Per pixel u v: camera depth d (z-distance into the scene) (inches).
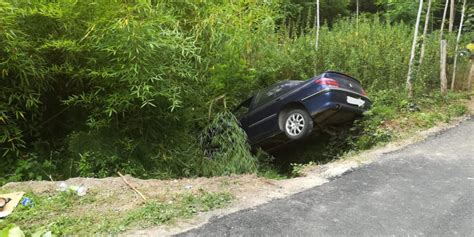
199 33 252.8
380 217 144.4
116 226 135.1
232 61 287.9
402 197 163.2
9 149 223.5
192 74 245.4
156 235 129.8
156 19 209.0
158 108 245.1
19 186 172.4
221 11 259.8
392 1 494.3
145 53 203.0
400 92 328.2
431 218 143.3
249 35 299.6
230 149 263.6
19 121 235.8
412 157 219.9
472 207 152.6
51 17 199.8
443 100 336.2
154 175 239.0
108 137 240.1
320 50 374.0
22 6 196.1
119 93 220.7
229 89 303.9
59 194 163.6
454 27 442.0
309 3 527.2
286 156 312.8
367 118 277.0
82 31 208.4
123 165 230.2
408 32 433.7
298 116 271.0
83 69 215.9
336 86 261.3
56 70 215.6
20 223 139.4
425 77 343.3
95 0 199.6
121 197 162.1
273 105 285.1
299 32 455.5
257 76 338.3
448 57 380.5
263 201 159.6
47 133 255.9
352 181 184.1
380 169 201.2
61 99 243.8
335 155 278.5
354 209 151.3
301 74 358.6
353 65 351.6
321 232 132.6
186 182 183.0
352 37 396.8
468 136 259.0
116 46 198.8
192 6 256.2
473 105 337.1
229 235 130.2
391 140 255.1
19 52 197.2
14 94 213.8
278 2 364.2
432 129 276.2
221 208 152.4
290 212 148.3
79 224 137.5
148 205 151.8
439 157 219.0
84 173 221.8
